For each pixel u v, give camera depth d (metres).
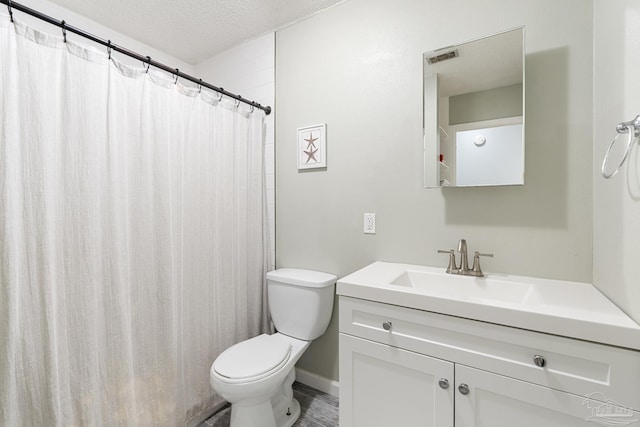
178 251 1.55
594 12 1.14
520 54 1.26
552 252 1.24
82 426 1.16
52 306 1.09
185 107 1.59
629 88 0.83
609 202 0.99
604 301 0.96
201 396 1.64
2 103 1.00
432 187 1.45
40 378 1.07
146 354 1.40
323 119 1.84
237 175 1.89
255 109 2.03
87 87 1.20
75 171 1.17
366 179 1.69
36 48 1.07
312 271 1.88
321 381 1.87
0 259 1.01
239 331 1.89
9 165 1.01
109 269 1.27
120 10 1.83
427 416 1.03
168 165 1.48
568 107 1.20
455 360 0.97
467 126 1.37
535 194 1.27
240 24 1.99
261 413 1.37
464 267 1.34
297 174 1.96
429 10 1.50
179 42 2.20
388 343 1.10
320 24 1.85
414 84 1.54
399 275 1.34
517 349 0.88
